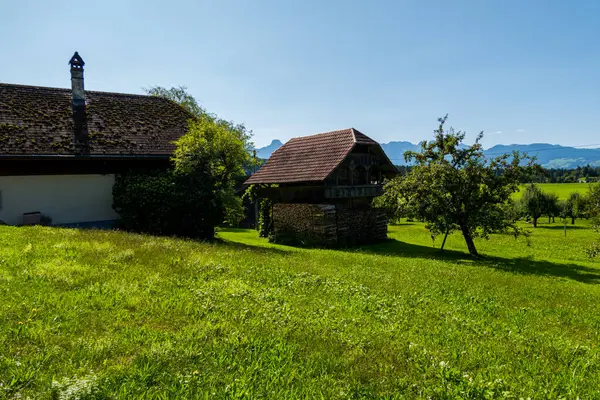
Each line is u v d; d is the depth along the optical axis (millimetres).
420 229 46469
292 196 29234
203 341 5789
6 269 8492
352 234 28969
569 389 5379
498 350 6742
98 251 11203
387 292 10562
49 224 19641
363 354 5910
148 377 4590
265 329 6523
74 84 22625
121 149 21484
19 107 21062
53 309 6480
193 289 8539
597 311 11102
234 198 21578
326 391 4664
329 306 8500
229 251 14484
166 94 50781
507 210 23203
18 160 19000
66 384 4211
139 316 6629
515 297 12062
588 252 23609
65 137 20578
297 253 17766
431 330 7551
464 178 21750
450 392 4902
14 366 4559
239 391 4422
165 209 19703
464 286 12867
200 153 20609
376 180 32312
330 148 28734
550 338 7934
